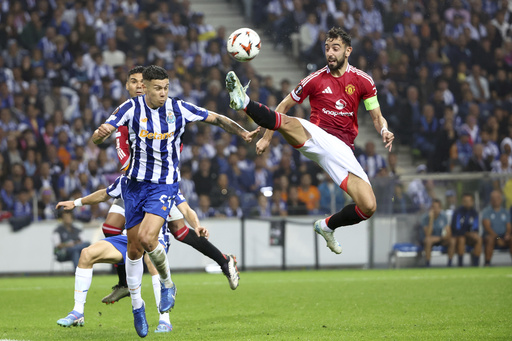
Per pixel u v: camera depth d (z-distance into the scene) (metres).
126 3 45.75
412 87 43.97
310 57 46.75
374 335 12.77
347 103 15.05
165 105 12.77
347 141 15.25
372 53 45.31
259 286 24.34
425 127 42.94
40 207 32.72
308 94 15.23
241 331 13.59
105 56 43.31
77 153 37.03
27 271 31.89
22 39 42.69
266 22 48.34
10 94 39.97
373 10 47.88
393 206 33.31
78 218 32.22
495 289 21.66
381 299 19.47
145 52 44.22
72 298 21.30
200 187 36.12
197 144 39.88
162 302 13.27
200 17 46.69
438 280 25.38
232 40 14.17
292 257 33.62
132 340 12.61
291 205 34.75
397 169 42.22
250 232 33.41
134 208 12.74
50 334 13.55
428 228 33.09
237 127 13.61
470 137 42.66
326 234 15.33
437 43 47.06
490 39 48.25
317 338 12.45
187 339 12.59
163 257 12.75
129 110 12.59
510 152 43.09
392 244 33.25
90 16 44.56
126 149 14.22
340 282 25.47
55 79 41.56
